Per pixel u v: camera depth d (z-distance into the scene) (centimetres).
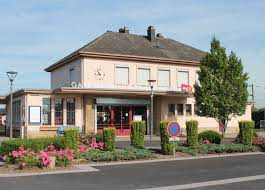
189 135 1838
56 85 3566
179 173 1239
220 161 1540
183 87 3238
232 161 1541
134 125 1820
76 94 2853
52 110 2766
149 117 3152
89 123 2873
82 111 2864
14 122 3108
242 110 2447
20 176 1179
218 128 3400
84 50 2988
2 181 1094
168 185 1038
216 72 2489
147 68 3209
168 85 3291
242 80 2444
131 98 3053
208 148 1792
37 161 1313
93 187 1009
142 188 998
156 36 3859
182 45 3762
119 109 3030
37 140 1534
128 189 985
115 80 3075
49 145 1542
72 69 3177
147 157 1592
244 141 1995
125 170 1300
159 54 3331
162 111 3191
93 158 1487
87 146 1719
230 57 2484
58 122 2784
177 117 3238
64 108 2806
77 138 1505
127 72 3131
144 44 3478
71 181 1095
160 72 3272
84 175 1201
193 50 3691
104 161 1497
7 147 1474
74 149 1488
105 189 985
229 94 2433
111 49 3139
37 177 1162
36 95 2723
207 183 1066
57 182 1080
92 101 2900
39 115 2717
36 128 2702
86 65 2972
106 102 2934
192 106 3312
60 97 2800
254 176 1183
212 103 2466
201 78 2552
